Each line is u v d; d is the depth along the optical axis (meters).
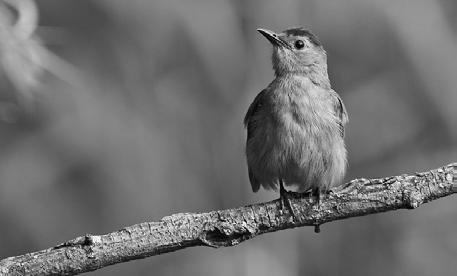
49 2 15.68
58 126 14.91
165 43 15.37
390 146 15.24
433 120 15.16
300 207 9.64
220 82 15.20
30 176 14.69
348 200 9.58
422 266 14.49
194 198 14.80
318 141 10.70
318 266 14.46
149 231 9.21
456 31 15.16
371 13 14.99
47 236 14.37
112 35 15.66
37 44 12.12
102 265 9.14
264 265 14.02
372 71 15.34
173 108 15.33
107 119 14.96
